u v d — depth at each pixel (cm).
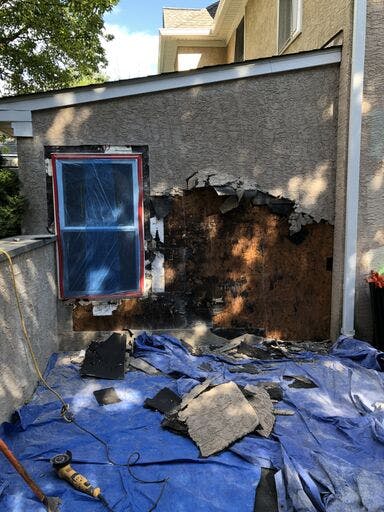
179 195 481
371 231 478
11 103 449
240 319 505
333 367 425
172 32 1223
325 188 494
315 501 238
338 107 480
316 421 334
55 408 350
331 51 469
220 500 242
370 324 490
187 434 306
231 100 473
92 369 417
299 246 501
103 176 471
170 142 473
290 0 704
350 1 447
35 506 234
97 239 477
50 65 1473
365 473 260
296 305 509
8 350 322
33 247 377
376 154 469
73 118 459
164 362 443
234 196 484
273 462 273
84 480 248
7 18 1296
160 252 488
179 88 464
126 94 459
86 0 1262
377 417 330
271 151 484
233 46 1175
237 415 315
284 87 475
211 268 496
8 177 459
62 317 484
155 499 240
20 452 287
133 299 491
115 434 310
